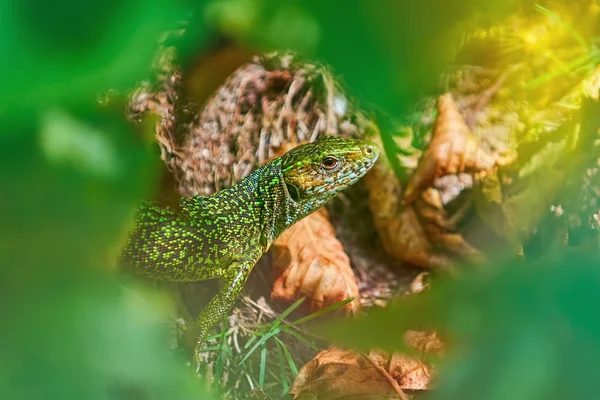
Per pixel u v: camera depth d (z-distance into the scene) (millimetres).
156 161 60
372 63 54
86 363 54
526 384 60
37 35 50
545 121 504
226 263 497
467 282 65
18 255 53
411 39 54
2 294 53
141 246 450
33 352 53
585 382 60
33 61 50
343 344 64
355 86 55
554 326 62
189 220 470
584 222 338
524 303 63
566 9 167
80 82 52
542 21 163
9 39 50
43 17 50
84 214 55
